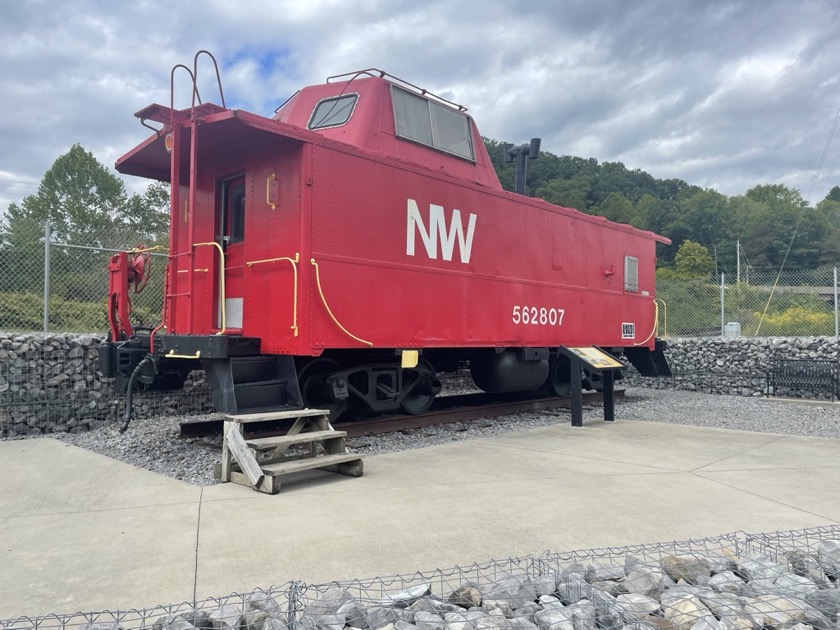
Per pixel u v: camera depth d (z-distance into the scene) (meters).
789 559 3.07
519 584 2.66
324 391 6.86
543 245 9.10
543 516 3.96
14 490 4.55
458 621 2.31
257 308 6.30
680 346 13.48
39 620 2.28
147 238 10.24
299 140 5.83
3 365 7.16
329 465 5.13
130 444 6.30
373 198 6.50
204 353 5.58
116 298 6.88
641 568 2.85
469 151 8.42
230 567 3.08
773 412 9.65
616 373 11.35
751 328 15.75
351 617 2.38
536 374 9.29
